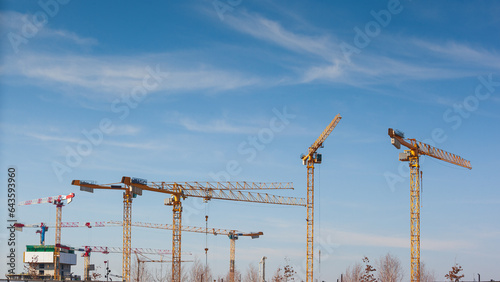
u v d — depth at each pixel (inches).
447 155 7170.3
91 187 7628.0
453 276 6589.6
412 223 6752.0
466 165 7347.4
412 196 6776.6
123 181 7554.1
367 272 7470.5
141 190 7824.8
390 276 7682.1
